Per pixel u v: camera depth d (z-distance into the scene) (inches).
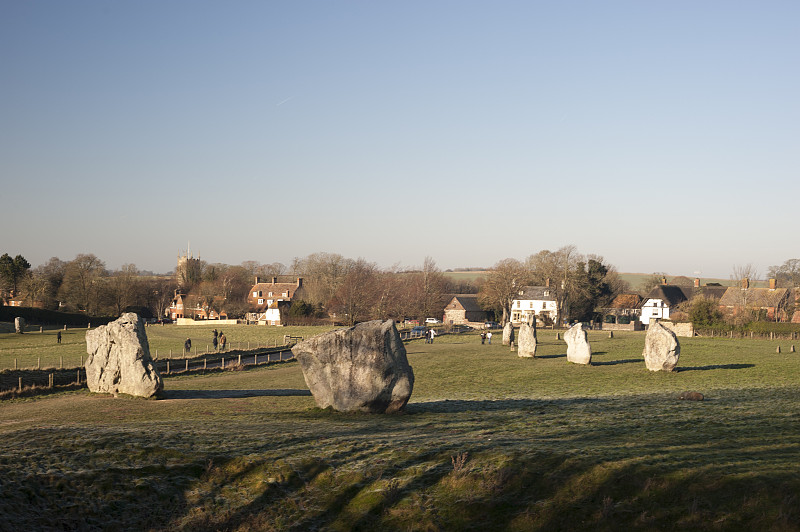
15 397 1529.3
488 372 1958.7
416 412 1144.2
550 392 1519.4
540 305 5748.0
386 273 5831.7
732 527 535.8
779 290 4544.8
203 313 6166.3
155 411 1197.1
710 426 900.0
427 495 647.1
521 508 605.0
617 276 6781.5
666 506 576.7
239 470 719.1
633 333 3868.1
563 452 717.3
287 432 890.1
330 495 668.1
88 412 1200.2
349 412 1118.4
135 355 1408.7
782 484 584.4
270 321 5073.8
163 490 666.8
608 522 564.1
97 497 641.6
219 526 614.5
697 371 1863.9
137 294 5826.8
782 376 1708.9
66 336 3321.9
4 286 5930.1
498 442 794.2
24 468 682.8
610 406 1182.9
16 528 566.3
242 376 1978.3
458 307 6190.9
